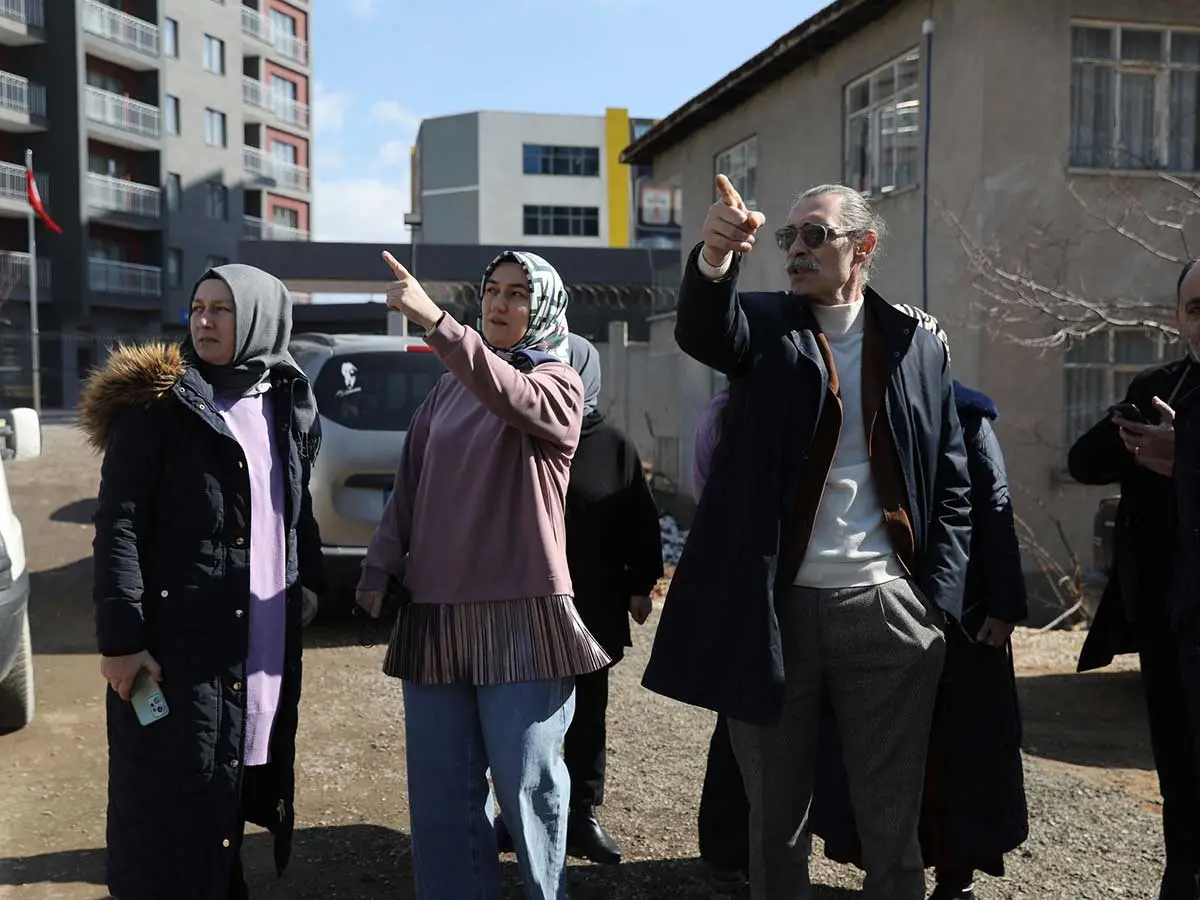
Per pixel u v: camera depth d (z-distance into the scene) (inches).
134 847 106.7
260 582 113.2
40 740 200.4
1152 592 124.5
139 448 107.8
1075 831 159.6
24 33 1611.7
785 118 556.7
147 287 1796.3
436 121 2454.5
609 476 147.6
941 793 126.7
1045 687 253.9
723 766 139.0
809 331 108.0
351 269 1172.5
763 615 103.4
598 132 2436.0
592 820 149.7
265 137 2145.7
